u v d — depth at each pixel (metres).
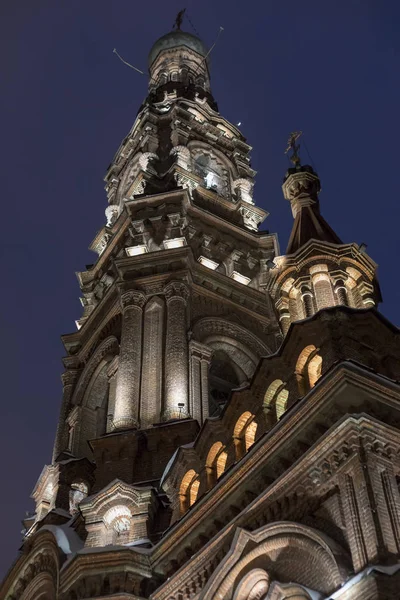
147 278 50.16
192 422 40.97
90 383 51.41
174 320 47.34
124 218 58.59
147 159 63.34
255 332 51.62
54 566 35.19
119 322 51.69
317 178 44.78
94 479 43.97
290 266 38.53
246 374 50.16
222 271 55.12
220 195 62.62
